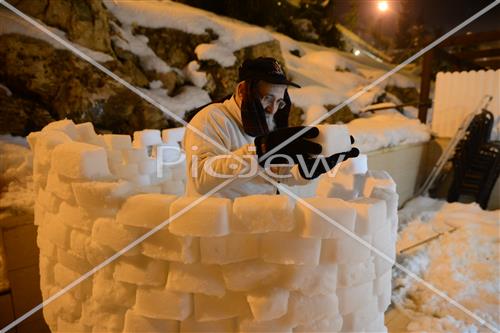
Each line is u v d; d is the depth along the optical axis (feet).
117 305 4.30
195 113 5.67
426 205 19.01
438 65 34.24
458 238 13.60
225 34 18.95
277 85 4.84
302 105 20.20
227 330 4.06
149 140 8.61
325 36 39.34
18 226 7.23
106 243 4.08
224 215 3.62
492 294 9.80
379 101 26.23
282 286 3.89
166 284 3.93
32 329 7.55
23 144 10.91
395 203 4.84
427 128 22.12
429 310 8.99
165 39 16.93
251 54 19.62
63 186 4.45
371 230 4.05
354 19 50.37
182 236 3.73
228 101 5.28
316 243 3.79
